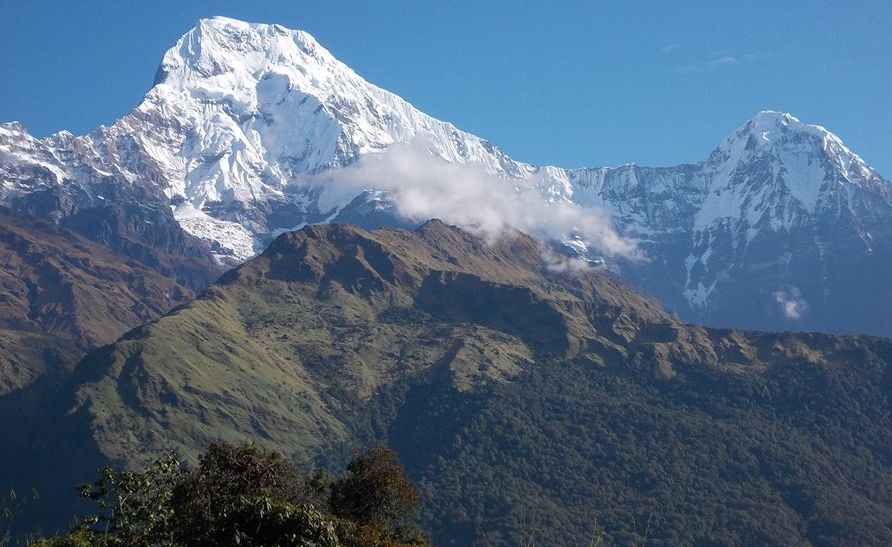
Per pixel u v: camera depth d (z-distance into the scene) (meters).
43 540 81.56
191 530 74.06
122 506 77.19
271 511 72.56
